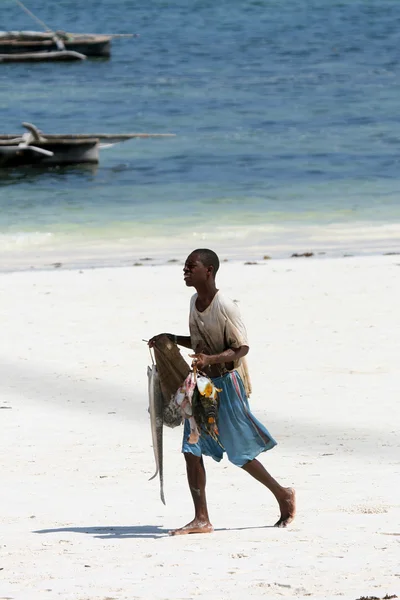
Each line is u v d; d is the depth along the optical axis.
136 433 36.38
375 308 56.91
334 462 31.58
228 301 24.27
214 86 195.75
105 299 60.78
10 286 65.50
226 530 24.41
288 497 24.64
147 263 76.38
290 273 68.06
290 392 41.00
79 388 42.62
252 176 119.19
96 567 20.84
